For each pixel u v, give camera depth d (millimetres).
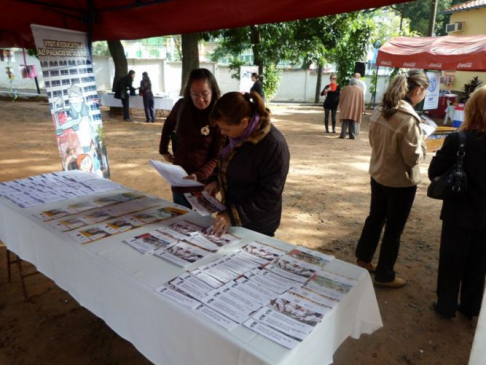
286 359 1037
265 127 1746
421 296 2953
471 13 15977
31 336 2371
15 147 7676
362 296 1528
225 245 1741
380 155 2723
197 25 3316
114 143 8516
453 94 14195
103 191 2574
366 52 17484
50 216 2066
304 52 17312
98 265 1562
